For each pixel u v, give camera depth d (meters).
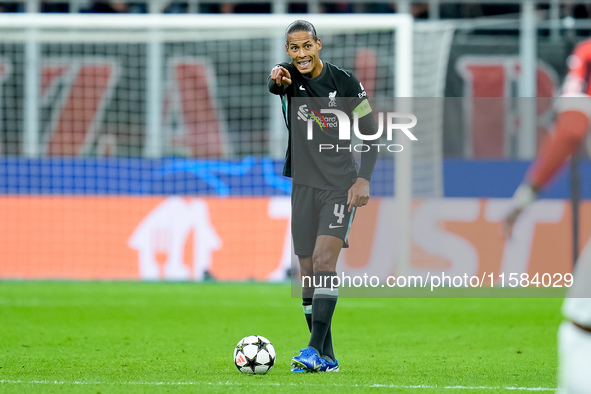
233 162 47.38
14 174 46.97
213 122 53.88
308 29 17.28
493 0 53.31
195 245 46.78
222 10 57.53
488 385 16.84
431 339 25.81
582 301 7.59
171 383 16.73
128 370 18.84
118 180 47.16
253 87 53.75
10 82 52.66
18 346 23.66
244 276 46.47
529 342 25.06
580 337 7.65
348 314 32.53
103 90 53.78
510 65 53.19
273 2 55.72
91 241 46.97
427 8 58.53
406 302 36.47
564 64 53.59
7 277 46.59
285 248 46.59
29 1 55.62
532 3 52.88
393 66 53.75
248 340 18.11
